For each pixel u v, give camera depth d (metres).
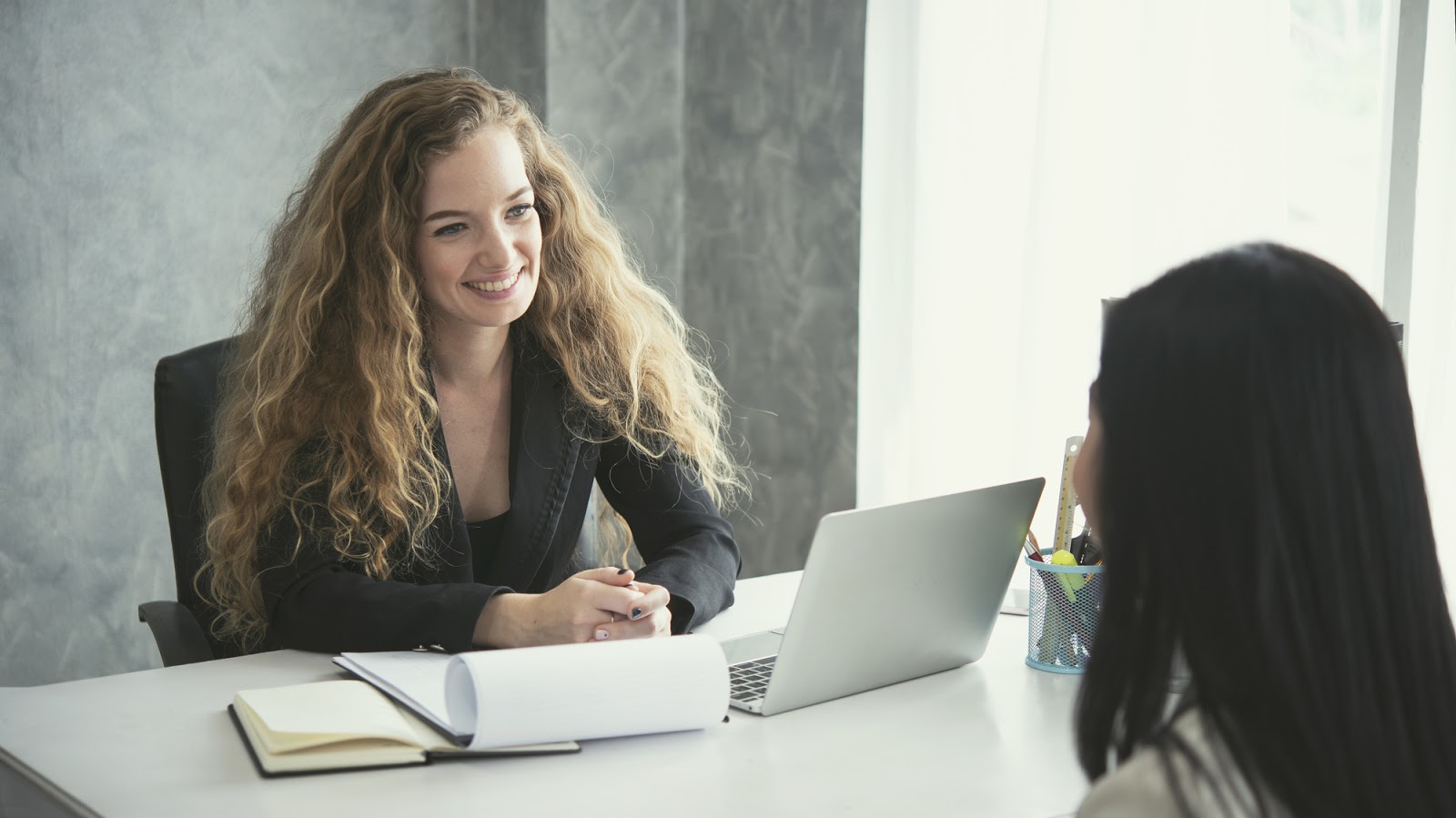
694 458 1.87
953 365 2.77
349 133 1.71
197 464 1.73
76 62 2.71
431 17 3.17
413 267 1.66
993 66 2.68
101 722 1.17
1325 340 0.61
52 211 2.71
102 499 2.83
